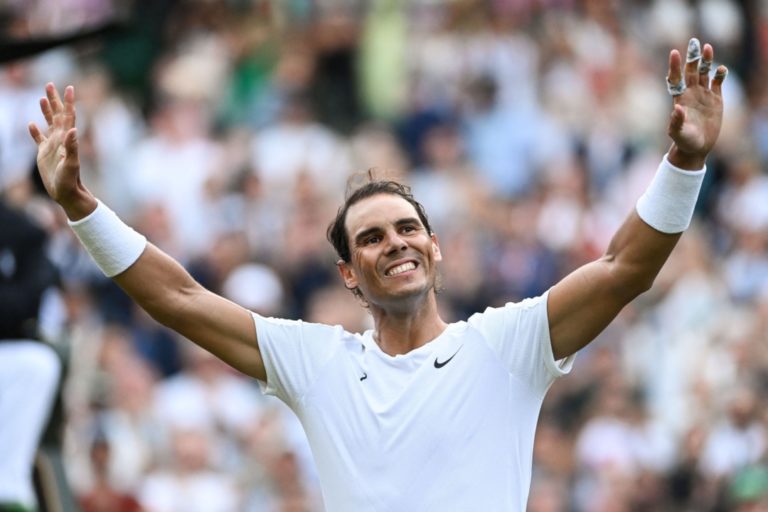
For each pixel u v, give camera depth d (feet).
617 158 184.14
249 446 132.87
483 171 178.91
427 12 194.18
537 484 139.74
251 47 185.88
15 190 110.52
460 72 187.52
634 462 142.41
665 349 154.71
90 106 169.27
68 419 117.29
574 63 191.83
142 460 130.72
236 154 170.19
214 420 134.62
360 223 65.51
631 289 63.62
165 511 128.16
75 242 142.41
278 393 66.03
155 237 160.66
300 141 172.14
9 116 155.84
